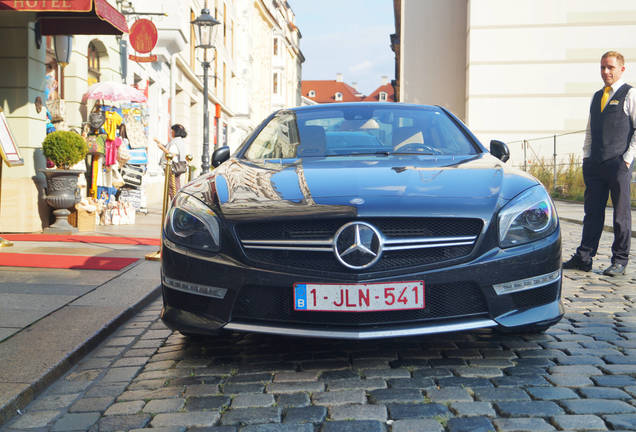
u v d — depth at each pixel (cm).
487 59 2398
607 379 290
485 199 320
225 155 465
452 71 2561
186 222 334
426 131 452
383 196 318
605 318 409
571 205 1586
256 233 315
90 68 1152
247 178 365
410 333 299
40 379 299
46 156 880
